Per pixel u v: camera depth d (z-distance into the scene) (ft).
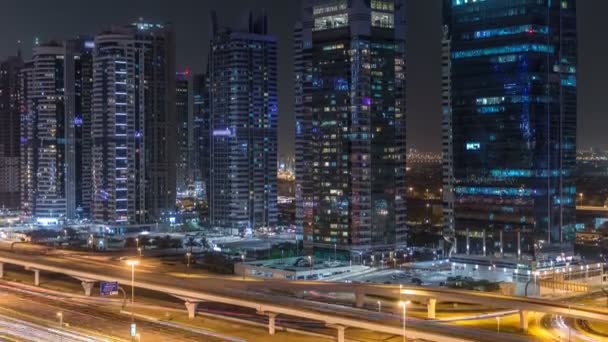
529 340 585.22
